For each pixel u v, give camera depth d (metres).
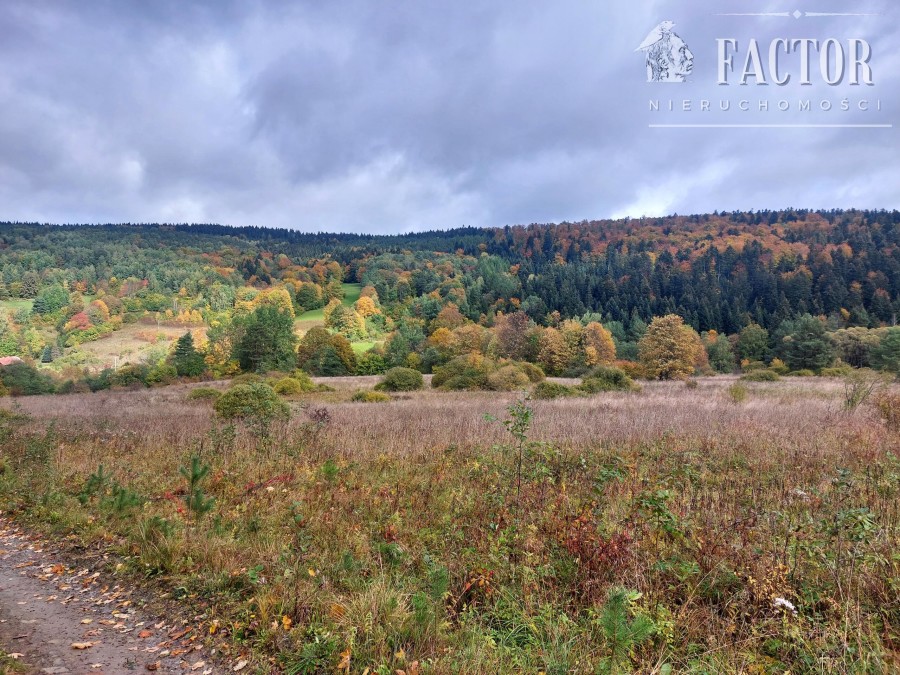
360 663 3.05
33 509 6.32
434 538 4.95
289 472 7.48
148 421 13.81
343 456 8.64
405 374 34.12
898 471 6.22
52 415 17.67
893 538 4.19
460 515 5.51
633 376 49.59
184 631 3.55
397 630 3.30
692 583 3.76
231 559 4.47
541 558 4.23
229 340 66.94
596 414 12.69
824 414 12.39
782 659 3.04
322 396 30.83
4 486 7.31
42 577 4.50
